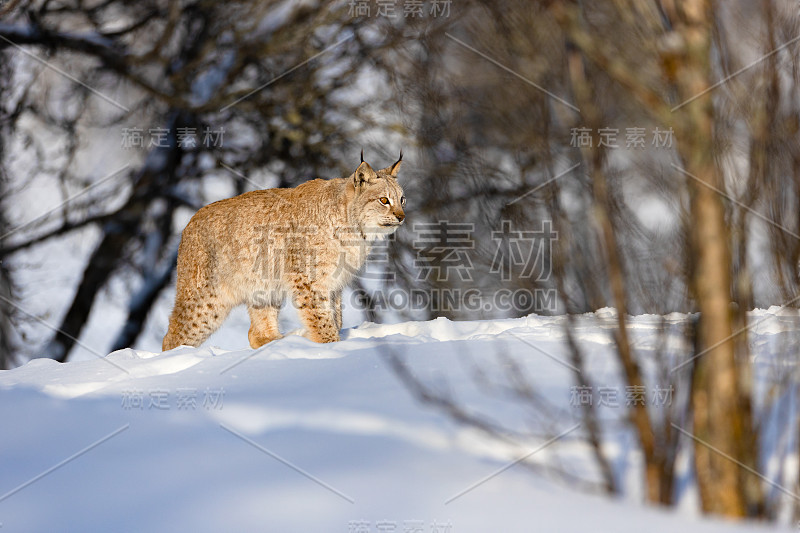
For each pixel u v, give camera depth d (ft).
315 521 20.42
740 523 20.06
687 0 19.89
